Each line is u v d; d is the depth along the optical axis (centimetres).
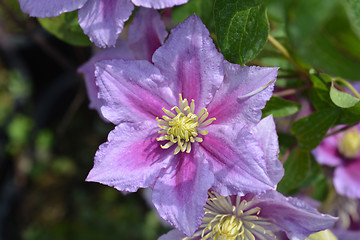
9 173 91
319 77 38
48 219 88
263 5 33
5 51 94
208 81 34
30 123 93
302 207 34
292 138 41
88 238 85
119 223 86
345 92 38
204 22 37
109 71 35
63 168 92
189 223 33
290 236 35
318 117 38
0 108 93
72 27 38
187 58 35
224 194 33
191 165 35
